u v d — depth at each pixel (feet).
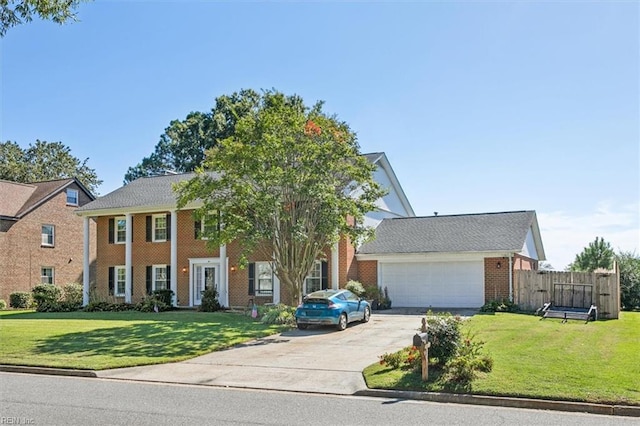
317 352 54.70
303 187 76.33
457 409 34.09
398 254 96.53
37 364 50.31
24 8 42.88
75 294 115.34
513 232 94.32
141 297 108.17
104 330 69.56
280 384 41.93
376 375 41.78
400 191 120.98
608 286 79.36
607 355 45.73
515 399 34.96
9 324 77.25
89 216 114.93
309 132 78.89
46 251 130.93
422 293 96.37
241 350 57.16
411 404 35.53
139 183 121.70
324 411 33.42
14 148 210.79
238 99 176.65
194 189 78.69
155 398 37.35
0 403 35.65
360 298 85.46
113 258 115.14
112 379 45.50
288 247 82.53
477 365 40.29
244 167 75.36
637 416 32.22
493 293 90.84
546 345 50.85
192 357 53.52
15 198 130.93
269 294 100.37
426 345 39.47
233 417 31.83
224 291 101.60
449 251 93.04
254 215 79.87
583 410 33.40
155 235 111.04
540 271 85.76
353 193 96.27
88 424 30.12
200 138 185.98
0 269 121.08
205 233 79.41
